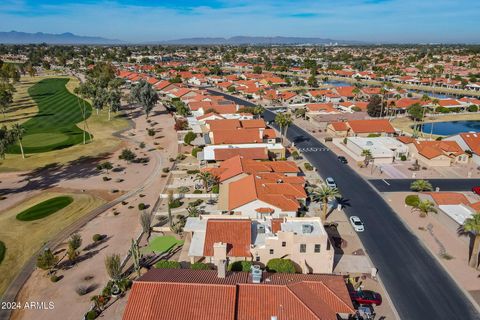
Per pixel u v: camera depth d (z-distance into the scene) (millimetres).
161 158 107938
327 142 124375
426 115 160500
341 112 161500
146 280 43438
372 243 63188
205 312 39562
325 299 42875
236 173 81312
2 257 59781
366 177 92938
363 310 45844
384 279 54000
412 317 46875
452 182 90062
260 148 99938
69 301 49531
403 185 88000
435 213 71312
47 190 86000
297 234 52812
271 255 54125
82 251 61438
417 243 63250
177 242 63688
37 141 123438
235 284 42844
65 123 147625
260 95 199875
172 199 77562
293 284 43938
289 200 69125
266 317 39844
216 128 122125
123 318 39188
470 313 47594
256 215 67750
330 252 53250
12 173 96438
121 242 64000
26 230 68250
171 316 39125
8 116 158375
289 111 169375
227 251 53719
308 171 96875
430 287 52375
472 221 54062
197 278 45031
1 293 51594
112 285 51000
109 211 75625
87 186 88250
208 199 79688
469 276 54625
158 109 173625
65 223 70938
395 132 132375
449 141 108938
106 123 148250
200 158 98125
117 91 188500
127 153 102875
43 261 53594
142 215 66438
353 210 75062
